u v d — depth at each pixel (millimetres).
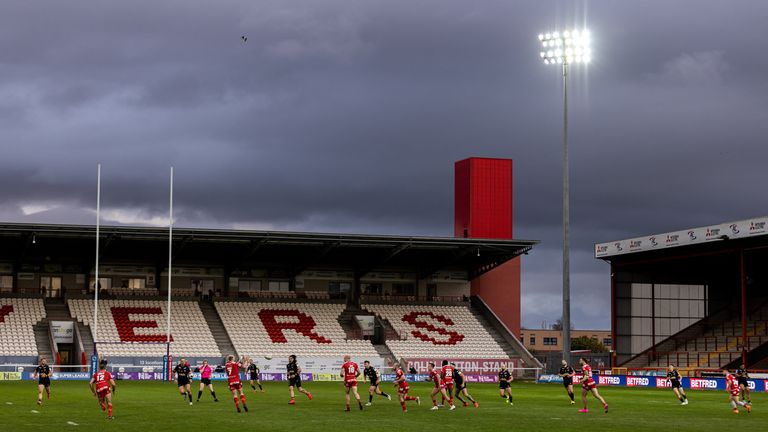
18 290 97500
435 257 106125
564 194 81062
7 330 90188
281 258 104000
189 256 101500
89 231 86062
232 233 89375
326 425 39312
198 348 92312
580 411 49062
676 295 106062
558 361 102750
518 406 52688
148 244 94062
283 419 42062
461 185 112062
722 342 100812
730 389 49594
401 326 102875
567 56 81062
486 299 111875
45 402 52406
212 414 44688
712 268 106312
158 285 101688
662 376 81500
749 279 106000
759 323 100938
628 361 103438
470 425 39750
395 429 37750
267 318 99938
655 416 46281
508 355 100938
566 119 81375
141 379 85750
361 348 98000
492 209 110250
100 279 100062
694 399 62125
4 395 58719
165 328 94812
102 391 42938
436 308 108125
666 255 96625
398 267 109938
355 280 108188
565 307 80250
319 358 93562
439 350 99625
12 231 85438
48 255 98562
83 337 91125
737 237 85500
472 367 96688
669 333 105188
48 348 89750
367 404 51781
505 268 112875
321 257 100125
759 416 46938
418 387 78562
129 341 91438
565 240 80688
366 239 93625
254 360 91938
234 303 101438
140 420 41219
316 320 101375
